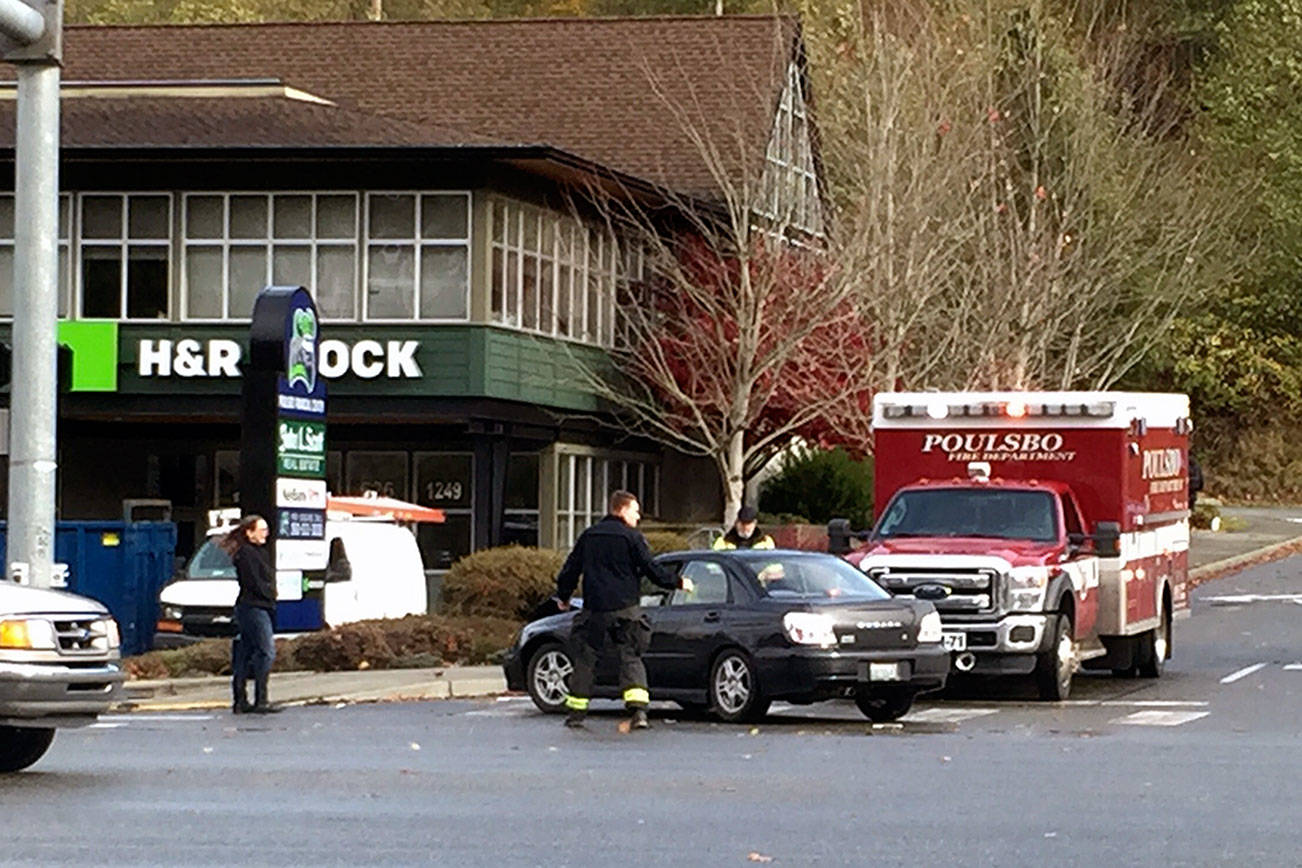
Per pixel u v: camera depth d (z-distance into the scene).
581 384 59.41
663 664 31.52
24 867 16.92
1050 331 64.38
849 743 27.94
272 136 54.97
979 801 21.47
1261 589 61.09
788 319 59.72
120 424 60.94
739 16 66.56
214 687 37.16
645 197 60.38
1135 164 82.94
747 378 57.84
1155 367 97.56
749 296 57.84
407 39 67.75
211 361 55.84
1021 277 63.41
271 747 27.16
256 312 40.44
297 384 40.81
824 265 59.88
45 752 24.72
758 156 61.88
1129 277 77.62
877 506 38.41
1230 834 19.16
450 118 65.25
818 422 63.28
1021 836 18.97
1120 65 85.75
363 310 55.59
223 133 55.22
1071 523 37.47
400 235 55.50
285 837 18.66
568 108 65.06
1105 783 23.12
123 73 66.62
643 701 30.06
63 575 31.64
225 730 29.94
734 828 19.41
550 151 53.81
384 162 54.84
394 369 55.22
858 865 17.30
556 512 60.38
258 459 40.28
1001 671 34.75
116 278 56.38
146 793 21.83
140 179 56.25
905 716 32.56
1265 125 98.94
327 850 17.92
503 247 56.06
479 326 55.09
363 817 20.02
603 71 65.88
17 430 31.45
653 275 62.47
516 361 56.50
